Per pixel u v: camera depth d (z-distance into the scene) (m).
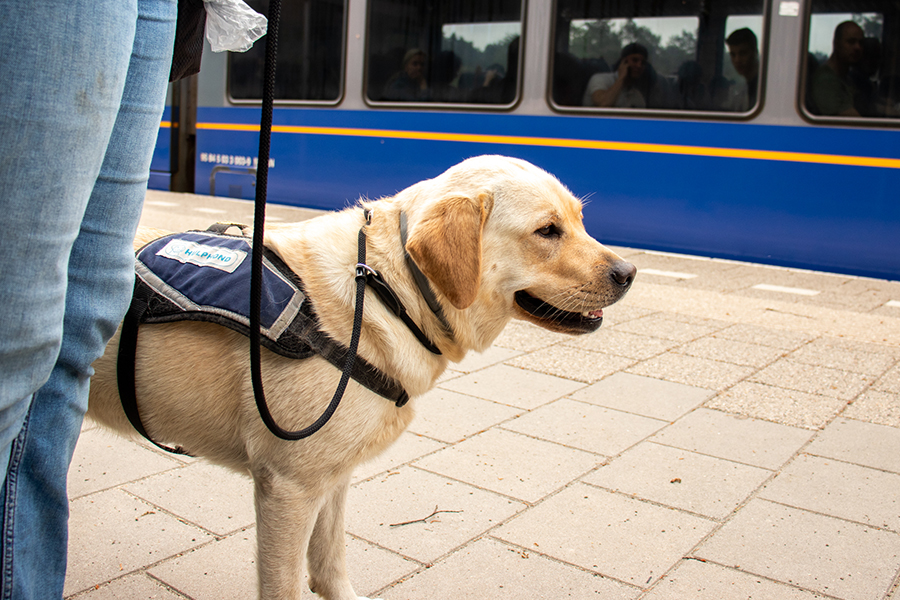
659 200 9.20
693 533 2.91
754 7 8.58
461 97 10.40
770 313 6.56
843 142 8.20
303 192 11.66
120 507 2.93
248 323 1.93
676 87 9.05
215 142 12.43
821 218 8.37
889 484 3.38
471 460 3.49
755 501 3.19
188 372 2.02
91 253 1.63
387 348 2.04
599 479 3.35
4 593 1.61
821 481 3.39
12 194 1.34
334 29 11.20
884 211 8.07
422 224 2.06
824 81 8.28
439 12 10.44
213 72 12.30
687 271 8.20
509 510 3.04
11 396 1.43
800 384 4.73
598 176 9.54
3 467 1.53
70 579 2.44
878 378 4.88
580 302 2.22
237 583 2.49
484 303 2.21
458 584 2.53
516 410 4.15
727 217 8.84
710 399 4.43
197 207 10.75
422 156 10.66
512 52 9.97
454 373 4.73
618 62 9.34
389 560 2.66
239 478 3.23
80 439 3.51
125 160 1.64
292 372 1.96
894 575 2.66
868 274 8.22
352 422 1.99
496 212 2.19
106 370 2.06
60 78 1.35
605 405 4.28
